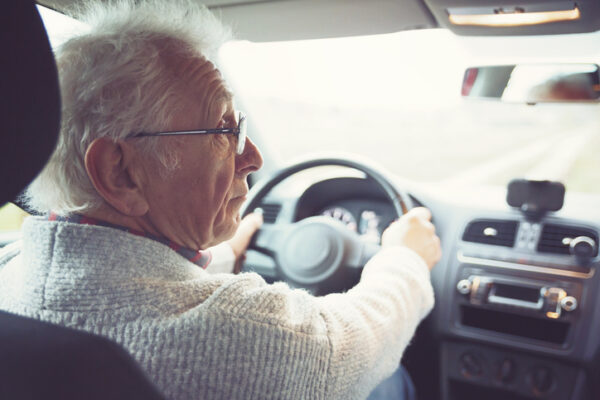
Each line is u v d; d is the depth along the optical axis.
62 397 0.46
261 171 2.13
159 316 0.66
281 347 0.71
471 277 1.67
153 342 0.65
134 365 0.51
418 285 0.98
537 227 1.62
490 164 5.18
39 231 0.68
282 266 1.52
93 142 0.68
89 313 0.66
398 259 1.00
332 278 1.48
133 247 0.69
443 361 1.78
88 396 0.47
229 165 0.80
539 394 1.68
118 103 0.68
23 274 0.69
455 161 4.26
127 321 0.66
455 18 1.42
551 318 1.59
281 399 0.72
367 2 1.44
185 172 0.75
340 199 1.88
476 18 1.40
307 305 0.77
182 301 0.69
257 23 1.66
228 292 0.70
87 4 0.94
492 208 1.68
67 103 0.69
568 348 1.59
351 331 0.80
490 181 2.33
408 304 0.94
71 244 0.67
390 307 0.89
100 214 0.74
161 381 0.66
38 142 0.47
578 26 1.35
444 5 1.34
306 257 1.49
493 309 1.65
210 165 0.77
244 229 1.48
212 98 0.75
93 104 0.68
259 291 0.73
